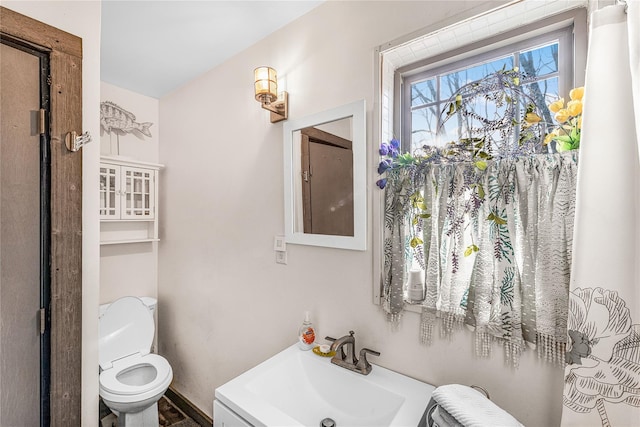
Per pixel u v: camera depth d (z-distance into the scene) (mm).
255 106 1664
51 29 955
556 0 886
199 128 2021
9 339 875
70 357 989
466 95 1013
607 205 728
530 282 867
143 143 2309
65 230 975
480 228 951
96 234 1077
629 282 707
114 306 1917
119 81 2098
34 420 919
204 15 1441
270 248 1590
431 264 1046
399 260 1110
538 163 860
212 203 1927
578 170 763
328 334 1350
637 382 691
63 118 974
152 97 2357
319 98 1380
